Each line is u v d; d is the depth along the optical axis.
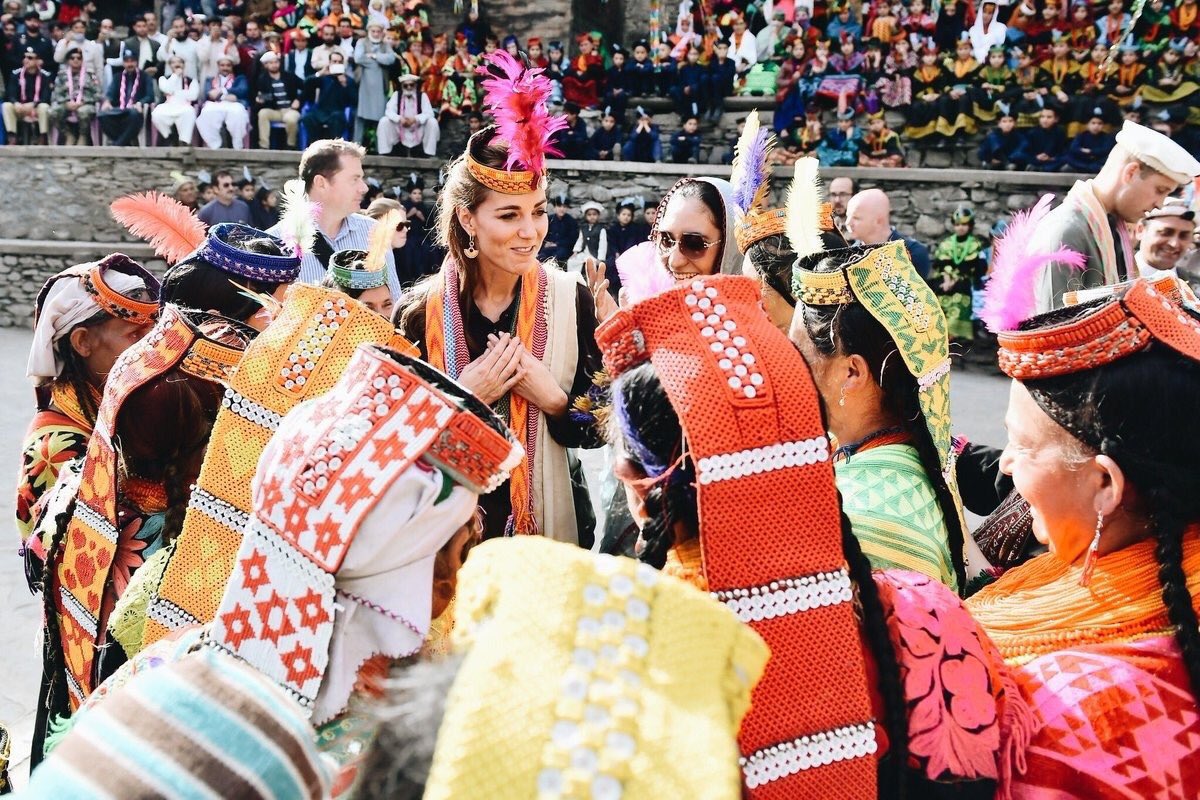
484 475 1.14
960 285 11.41
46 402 2.54
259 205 12.41
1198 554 1.26
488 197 2.26
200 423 1.98
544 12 15.84
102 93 14.45
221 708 0.74
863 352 1.72
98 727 0.73
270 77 14.24
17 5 14.96
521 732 0.78
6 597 4.77
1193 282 5.01
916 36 13.45
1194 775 1.18
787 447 1.14
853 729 1.12
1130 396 1.24
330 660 1.10
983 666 1.20
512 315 2.38
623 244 13.01
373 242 2.45
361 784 0.87
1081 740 1.19
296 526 1.10
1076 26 12.74
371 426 1.11
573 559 0.87
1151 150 3.35
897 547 1.55
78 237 14.10
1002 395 9.84
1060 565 1.44
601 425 2.19
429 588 1.13
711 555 1.11
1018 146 12.50
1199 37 12.13
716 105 14.50
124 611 1.78
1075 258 1.41
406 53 14.73
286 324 1.68
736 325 1.19
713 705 0.79
